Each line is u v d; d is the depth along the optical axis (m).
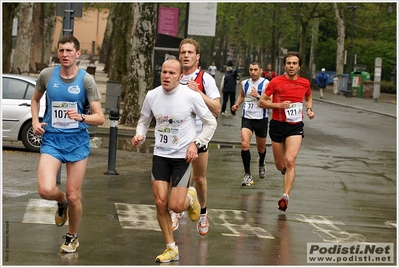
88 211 14.91
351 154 29.58
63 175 20.22
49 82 11.23
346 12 104.06
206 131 11.38
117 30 51.88
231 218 15.09
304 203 17.42
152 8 34.84
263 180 20.94
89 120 11.18
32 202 15.52
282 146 17.14
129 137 31.48
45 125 11.19
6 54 47.47
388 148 32.88
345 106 67.69
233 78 47.75
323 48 126.25
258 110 20.11
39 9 72.19
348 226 14.91
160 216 11.34
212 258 11.63
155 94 11.43
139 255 11.56
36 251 11.49
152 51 35.34
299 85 16.86
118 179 19.77
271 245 12.80
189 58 13.33
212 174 21.98
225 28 143.62
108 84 38.53
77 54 11.23
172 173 11.47
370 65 113.44
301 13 100.31
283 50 101.19
